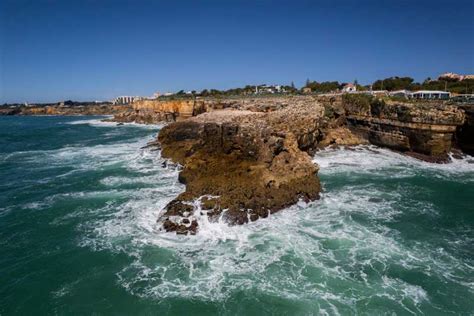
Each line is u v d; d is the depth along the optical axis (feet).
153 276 59.88
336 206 89.76
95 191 103.76
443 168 130.21
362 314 49.90
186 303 53.01
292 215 82.94
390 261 63.36
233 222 76.38
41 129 318.65
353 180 114.01
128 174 122.42
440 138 138.41
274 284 56.95
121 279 59.26
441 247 68.90
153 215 83.87
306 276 58.90
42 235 75.66
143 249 68.39
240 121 112.68
